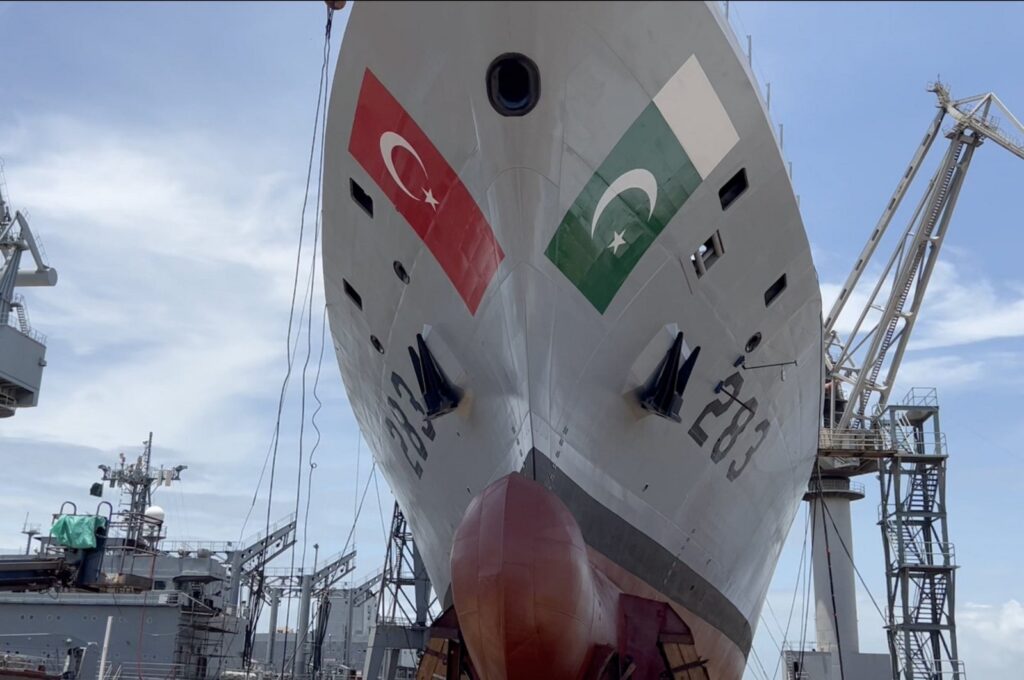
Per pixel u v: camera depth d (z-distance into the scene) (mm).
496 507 7164
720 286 9305
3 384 22406
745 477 11156
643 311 8828
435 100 7848
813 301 10609
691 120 8078
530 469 8219
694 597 10930
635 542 9516
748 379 10289
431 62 7629
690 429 9766
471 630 7262
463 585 7172
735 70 7945
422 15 7379
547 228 8039
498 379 8609
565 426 8469
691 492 10195
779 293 10016
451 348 9125
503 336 8406
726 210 8836
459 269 8672
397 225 9039
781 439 11758
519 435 8383
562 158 7812
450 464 9930
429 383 9234
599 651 7754
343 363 12547
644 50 7484
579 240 8188
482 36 7250
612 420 8867
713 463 10352
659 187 8312
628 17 7246
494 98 7535
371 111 8383
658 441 9398
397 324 9992
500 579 6918
